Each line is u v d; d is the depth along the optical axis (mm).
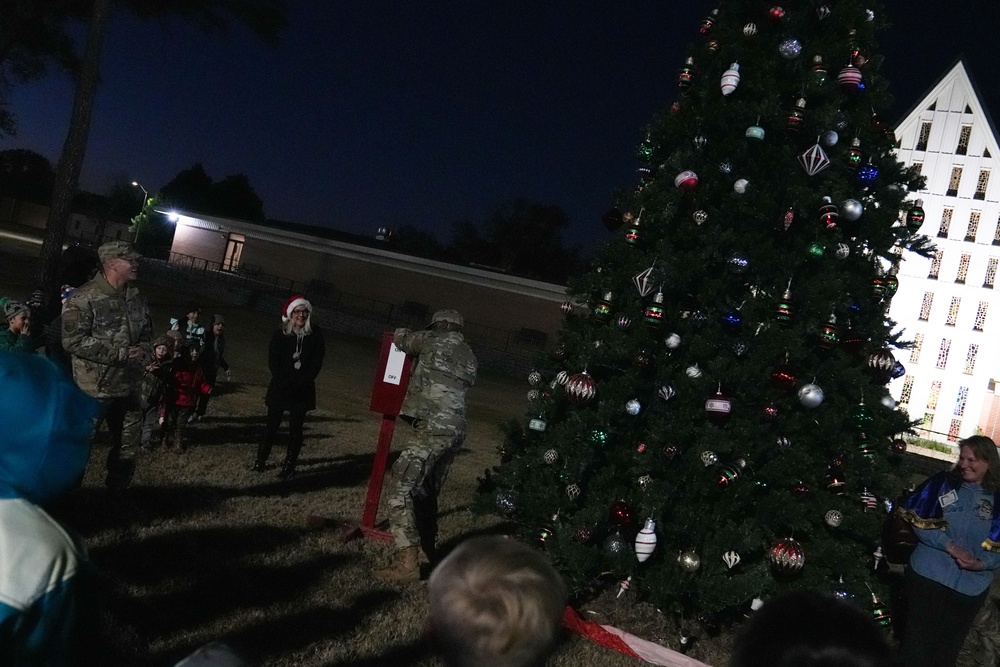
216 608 4160
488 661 1275
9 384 1499
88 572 1533
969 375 41406
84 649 1529
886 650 1153
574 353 5543
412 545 5012
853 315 5164
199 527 5387
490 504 5461
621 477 5211
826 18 5344
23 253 37312
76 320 4867
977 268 41375
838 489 4805
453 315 5488
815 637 1147
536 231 68750
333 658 3789
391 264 41406
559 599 1378
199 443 8289
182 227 48344
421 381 5234
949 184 41844
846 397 5043
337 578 4918
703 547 4793
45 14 16812
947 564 4145
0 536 1417
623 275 5305
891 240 5191
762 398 4941
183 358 7695
